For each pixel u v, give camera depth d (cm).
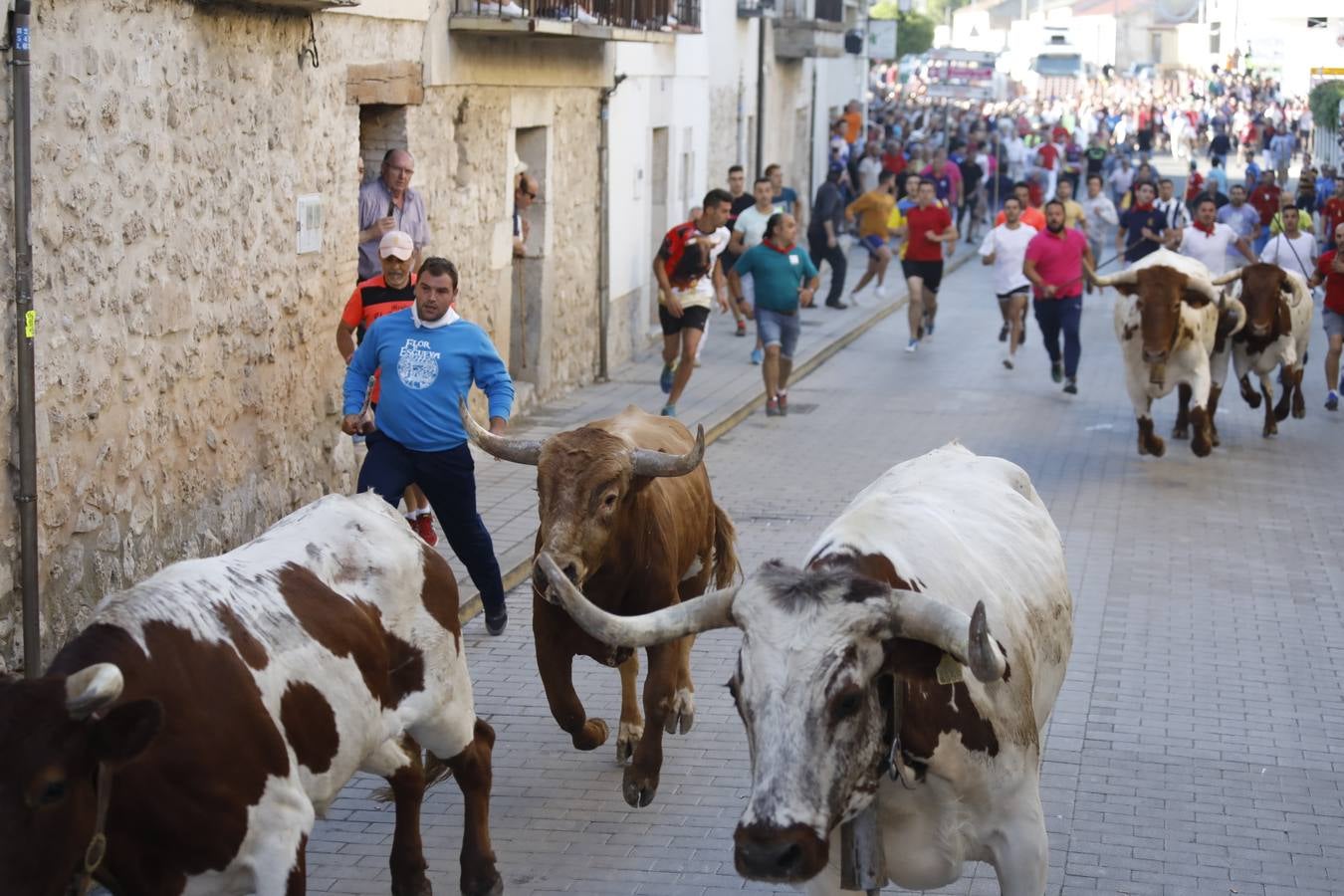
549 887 650
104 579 852
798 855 420
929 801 502
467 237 1455
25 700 422
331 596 549
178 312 936
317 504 582
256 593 526
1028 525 626
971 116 6053
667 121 2167
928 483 627
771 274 1659
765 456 1494
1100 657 938
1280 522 1272
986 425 1656
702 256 1616
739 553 1149
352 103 1198
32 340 765
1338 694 882
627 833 701
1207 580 1102
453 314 895
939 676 451
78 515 826
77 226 820
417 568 586
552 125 1670
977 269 3262
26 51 752
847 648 436
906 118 5634
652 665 694
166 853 482
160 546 920
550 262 1683
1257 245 2778
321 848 686
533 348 1669
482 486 1304
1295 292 1622
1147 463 1484
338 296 1188
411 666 580
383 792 720
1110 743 806
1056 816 718
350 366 902
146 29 888
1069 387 1847
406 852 611
